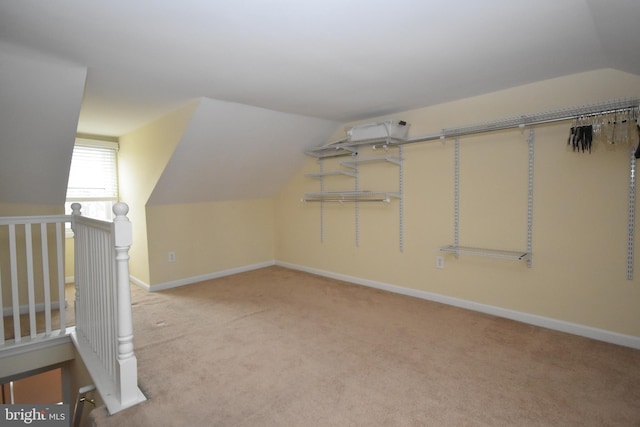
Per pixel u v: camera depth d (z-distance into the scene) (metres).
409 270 3.57
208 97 2.96
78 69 2.27
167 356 2.34
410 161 3.47
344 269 4.21
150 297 3.64
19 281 3.24
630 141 2.30
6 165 2.79
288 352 2.38
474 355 2.30
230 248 4.61
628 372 2.06
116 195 4.50
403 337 2.59
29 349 2.51
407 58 2.13
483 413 1.72
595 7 1.48
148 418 1.71
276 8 1.53
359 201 3.96
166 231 4.01
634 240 2.32
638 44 1.71
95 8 1.52
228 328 2.81
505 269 2.91
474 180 3.03
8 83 2.20
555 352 2.32
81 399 2.04
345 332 2.70
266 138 3.81
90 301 2.37
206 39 1.84
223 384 2.00
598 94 2.37
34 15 1.59
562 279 2.62
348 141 3.65
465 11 1.56
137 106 3.16
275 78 2.48
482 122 2.93
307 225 4.61
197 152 3.50
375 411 1.75
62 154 2.90
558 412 1.72
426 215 3.38
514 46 1.96
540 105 2.61
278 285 4.05
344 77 2.47
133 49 1.98
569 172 2.55
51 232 3.38
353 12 1.57
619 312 2.40
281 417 1.71
